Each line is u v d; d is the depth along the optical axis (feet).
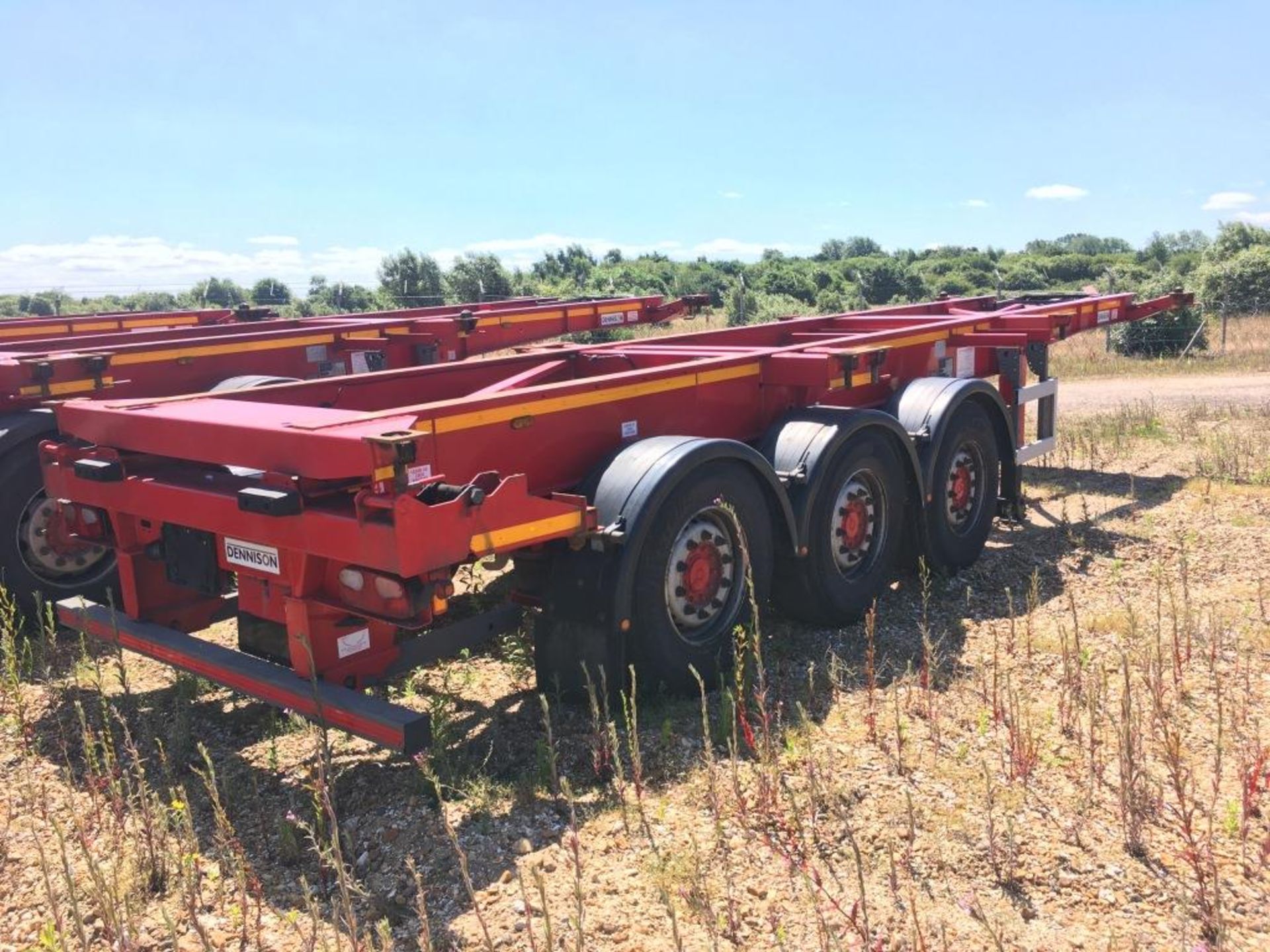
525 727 14.28
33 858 11.52
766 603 16.20
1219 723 11.80
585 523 13.23
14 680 14.62
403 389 17.87
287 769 13.51
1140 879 10.12
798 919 9.74
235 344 24.86
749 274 176.04
